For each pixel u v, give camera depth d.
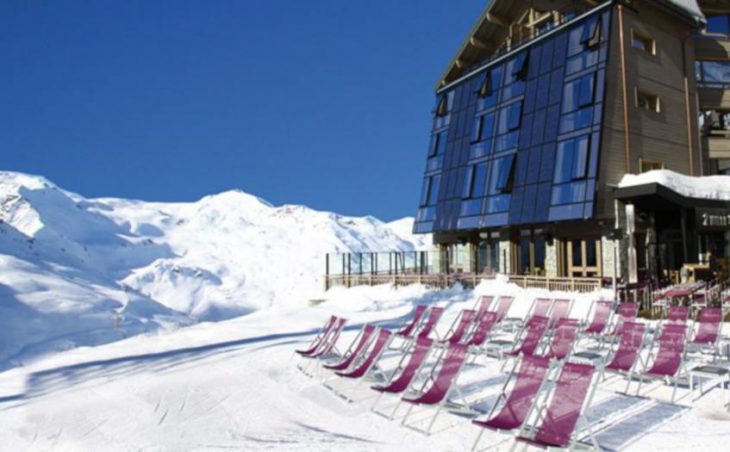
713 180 21.31
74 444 7.33
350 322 17.20
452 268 30.69
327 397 8.95
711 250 21.47
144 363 11.91
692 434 6.35
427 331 11.86
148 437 7.41
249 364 11.23
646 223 21.27
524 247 25.38
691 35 25.27
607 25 21.91
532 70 25.19
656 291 16.20
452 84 31.30
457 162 29.25
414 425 7.23
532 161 23.84
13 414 8.59
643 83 22.89
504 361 10.73
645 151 22.44
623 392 8.27
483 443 6.43
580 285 19.23
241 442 6.88
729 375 7.94
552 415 5.99
